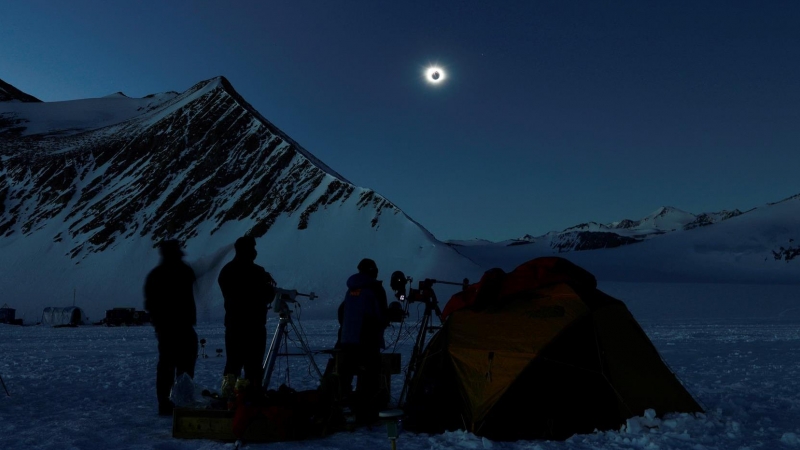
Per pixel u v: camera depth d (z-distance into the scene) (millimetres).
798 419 7629
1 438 6496
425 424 7047
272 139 164125
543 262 8188
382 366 7859
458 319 7898
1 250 131250
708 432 6742
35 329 59656
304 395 6836
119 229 134750
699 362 16234
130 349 24250
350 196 138000
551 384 6902
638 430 6715
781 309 88688
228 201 142375
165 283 8266
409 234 124062
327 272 114125
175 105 191625
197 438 6609
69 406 8891
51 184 155625
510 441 6602
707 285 131000
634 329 7957
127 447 6160
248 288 7750
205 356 19438
